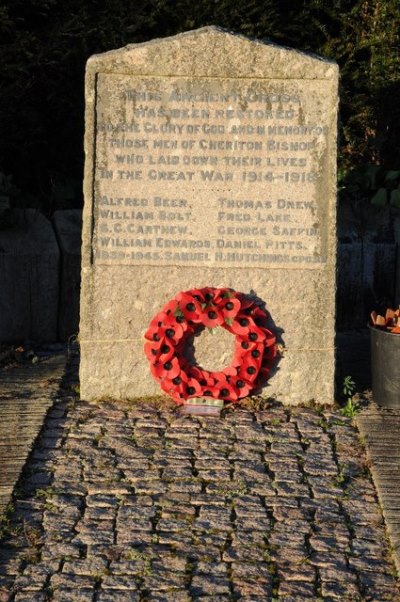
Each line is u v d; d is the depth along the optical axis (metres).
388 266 4.89
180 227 3.76
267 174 3.73
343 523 2.99
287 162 3.72
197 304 3.73
